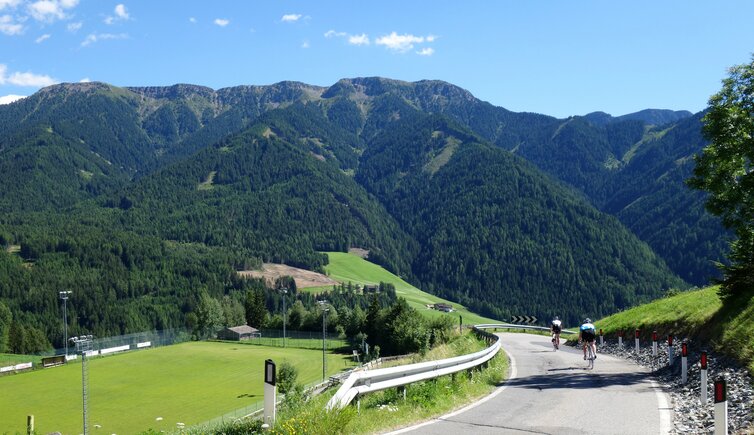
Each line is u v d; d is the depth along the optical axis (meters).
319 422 9.59
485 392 15.43
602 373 19.30
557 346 31.05
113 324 187.38
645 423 11.28
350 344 114.12
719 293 21.11
